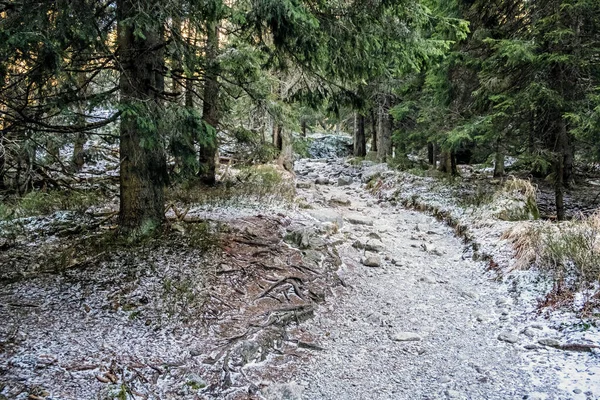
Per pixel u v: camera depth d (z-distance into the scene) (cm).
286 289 548
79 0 395
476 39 955
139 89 517
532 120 888
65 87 454
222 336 430
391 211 1123
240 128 1023
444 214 953
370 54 584
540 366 366
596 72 837
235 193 954
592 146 923
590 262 505
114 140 643
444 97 1135
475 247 716
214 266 554
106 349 376
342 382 372
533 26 827
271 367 398
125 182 587
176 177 649
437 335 454
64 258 518
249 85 728
